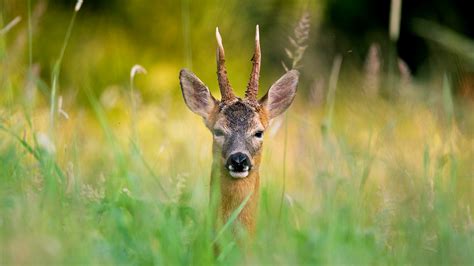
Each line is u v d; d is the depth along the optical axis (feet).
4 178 32.91
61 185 32.60
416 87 64.44
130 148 40.52
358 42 97.66
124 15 86.58
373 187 40.57
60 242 26.50
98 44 85.51
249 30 87.15
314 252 30.35
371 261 30.73
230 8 86.02
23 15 76.18
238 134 34.27
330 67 91.35
